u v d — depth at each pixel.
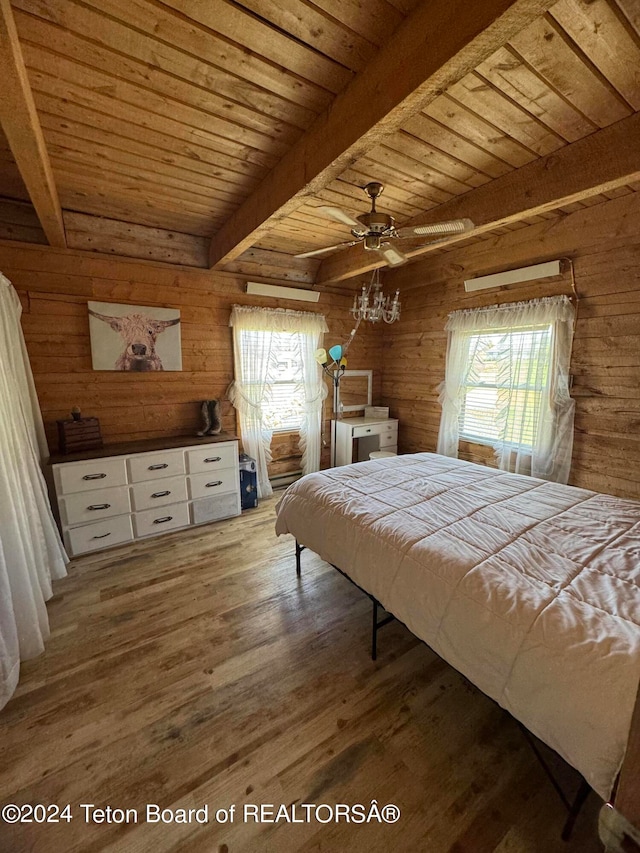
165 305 3.25
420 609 1.44
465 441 3.87
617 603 1.17
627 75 1.43
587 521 1.75
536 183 2.05
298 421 4.26
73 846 1.11
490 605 1.25
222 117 1.65
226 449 3.31
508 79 1.45
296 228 3.07
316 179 1.73
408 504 1.99
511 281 3.25
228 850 1.10
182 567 2.63
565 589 1.26
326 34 1.24
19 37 1.21
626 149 1.70
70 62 1.32
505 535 1.63
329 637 1.97
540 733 1.07
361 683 1.69
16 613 1.77
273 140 1.83
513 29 0.98
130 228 2.97
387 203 2.56
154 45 1.26
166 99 1.53
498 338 3.46
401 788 1.27
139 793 1.25
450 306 3.91
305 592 2.36
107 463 2.75
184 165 2.06
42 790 1.25
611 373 2.74
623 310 2.64
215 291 3.49
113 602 2.24
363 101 1.38
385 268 4.45
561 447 3.03
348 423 4.32
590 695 0.97
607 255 2.68
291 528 2.30
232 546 2.94
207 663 1.79
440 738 1.44
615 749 0.90
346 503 2.02
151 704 1.57
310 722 1.50
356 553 1.77
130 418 3.19
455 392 3.81
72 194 2.43
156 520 3.03
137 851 1.10
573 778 1.30
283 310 3.84
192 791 1.25
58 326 2.81
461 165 2.08
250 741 1.42
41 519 2.36
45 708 1.55
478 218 2.36
